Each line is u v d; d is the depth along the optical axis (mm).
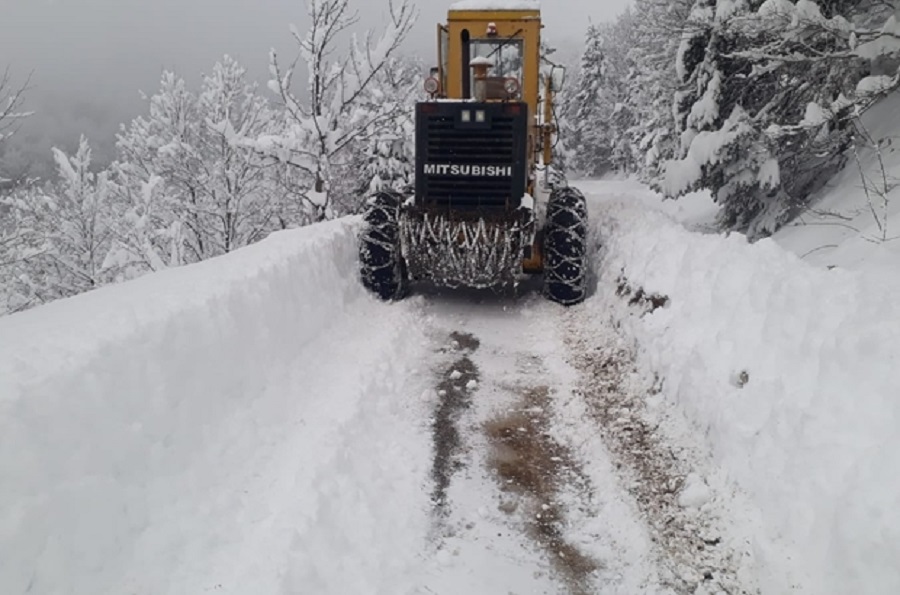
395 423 4223
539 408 4559
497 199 6109
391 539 3115
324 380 4586
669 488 3449
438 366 5266
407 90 18344
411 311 6371
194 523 2898
